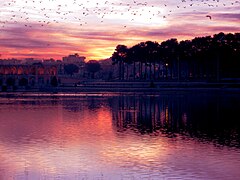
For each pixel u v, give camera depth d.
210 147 49.16
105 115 85.25
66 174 37.75
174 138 55.38
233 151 46.78
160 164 41.00
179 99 128.00
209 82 188.25
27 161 42.16
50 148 48.34
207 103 110.44
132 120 76.31
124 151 46.75
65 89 197.75
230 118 77.50
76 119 78.00
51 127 66.44
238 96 137.12
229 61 195.75
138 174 37.69
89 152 46.19
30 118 79.88
